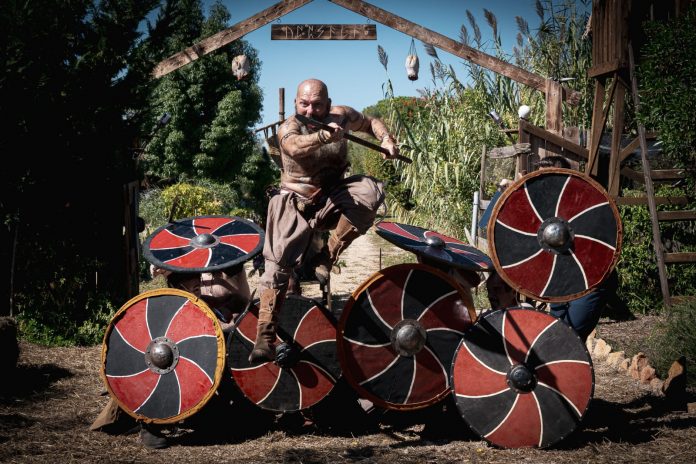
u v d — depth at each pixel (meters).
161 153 28.44
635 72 8.43
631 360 6.36
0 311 7.72
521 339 4.43
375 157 24.14
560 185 4.39
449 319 4.57
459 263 4.79
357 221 4.50
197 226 5.26
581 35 12.98
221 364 4.51
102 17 7.44
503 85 13.79
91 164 7.59
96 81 7.24
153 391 4.55
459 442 4.62
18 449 4.39
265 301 4.34
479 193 12.45
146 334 4.61
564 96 10.59
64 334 7.88
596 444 4.46
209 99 29.20
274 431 4.89
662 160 9.49
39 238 7.95
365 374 4.53
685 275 8.88
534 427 4.40
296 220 4.43
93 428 4.80
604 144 10.23
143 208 19.55
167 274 5.15
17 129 6.83
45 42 6.86
